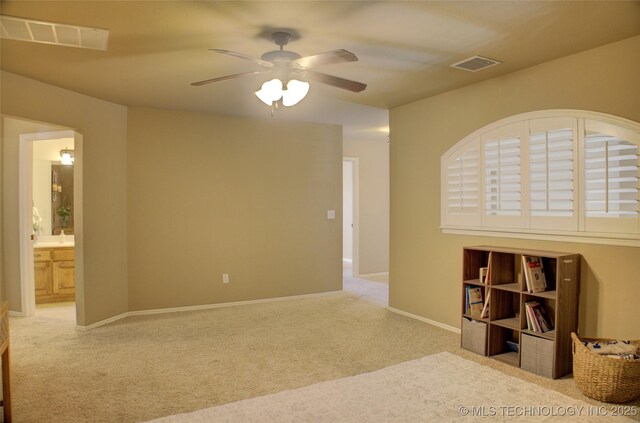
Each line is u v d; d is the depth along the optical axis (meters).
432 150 4.35
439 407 2.53
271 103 2.85
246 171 5.44
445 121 4.20
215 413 2.48
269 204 5.58
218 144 5.27
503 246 3.67
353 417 2.42
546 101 3.32
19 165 4.85
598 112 2.99
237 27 2.65
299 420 2.39
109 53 3.10
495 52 3.10
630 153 2.85
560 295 2.96
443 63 3.33
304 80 3.16
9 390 2.40
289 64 2.63
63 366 3.30
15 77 3.57
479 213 3.84
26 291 4.85
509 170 3.57
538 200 3.35
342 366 3.28
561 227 3.19
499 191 3.65
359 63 3.34
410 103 4.62
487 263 3.75
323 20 2.55
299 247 5.79
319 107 4.95
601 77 2.99
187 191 5.10
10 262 4.89
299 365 3.30
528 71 3.44
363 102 4.61
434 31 2.73
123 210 4.79
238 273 5.39
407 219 4.70
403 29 2.70
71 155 6.17
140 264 4.89
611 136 2.93
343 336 4.02
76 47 2.95
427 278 4.45
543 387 2.84
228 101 4.60
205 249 5.20
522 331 3.18
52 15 2.45
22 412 2.56
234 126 5.37
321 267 5.95
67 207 6.13
